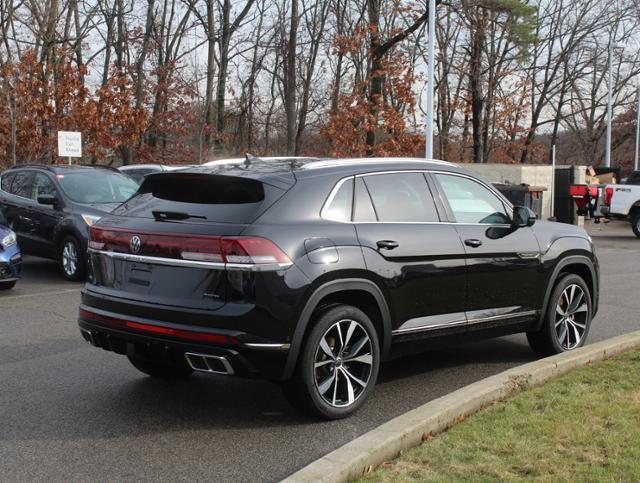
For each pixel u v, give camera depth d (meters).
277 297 4.76
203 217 5.01
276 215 4.94
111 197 12.70
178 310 4.83
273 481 4.24
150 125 35.69
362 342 5.30
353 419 5.34
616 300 10.51
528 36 34.97
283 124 43.19
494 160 44.16
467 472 3.98
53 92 25.16
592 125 53.78
